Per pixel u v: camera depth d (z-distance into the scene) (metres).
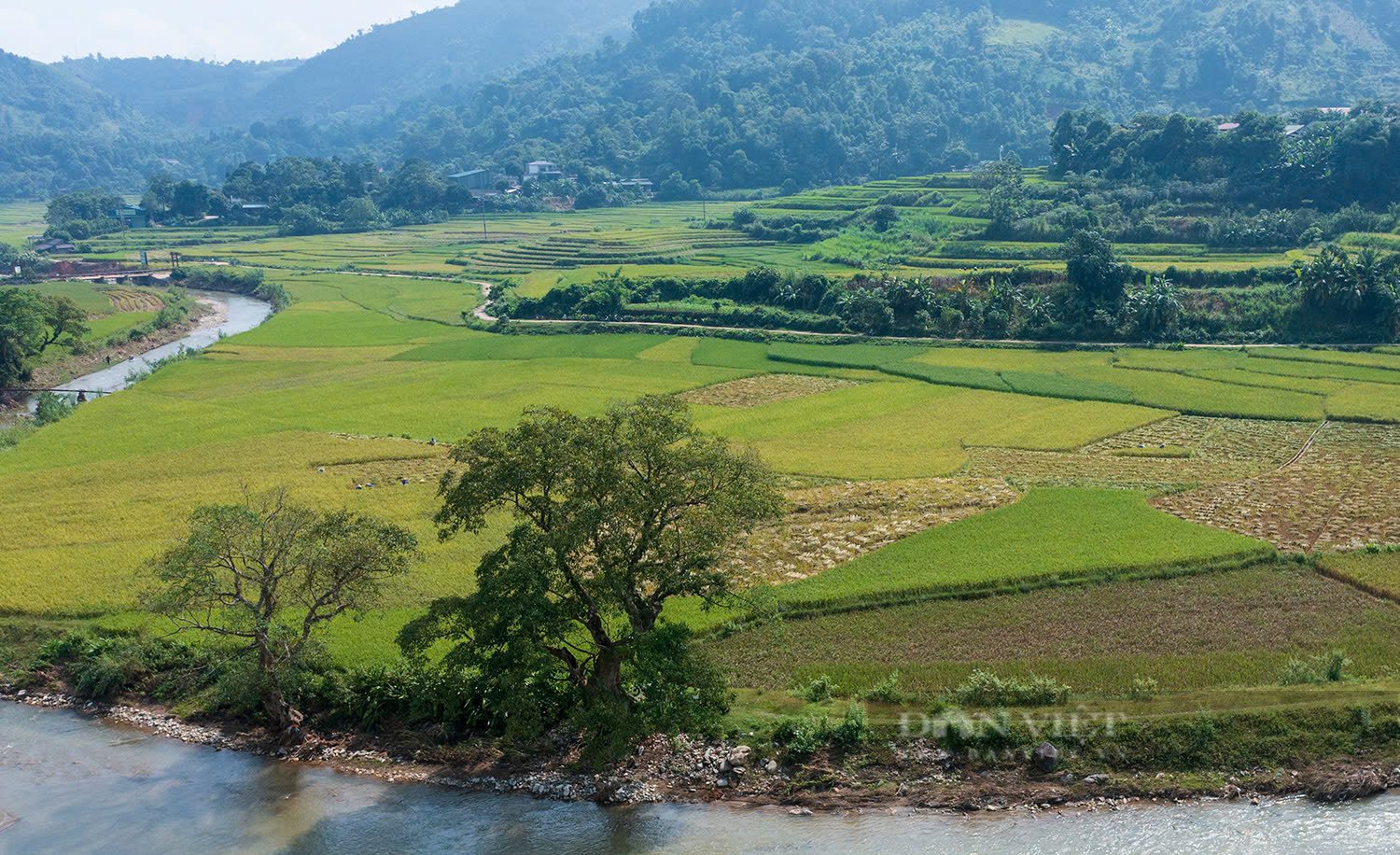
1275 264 148.38
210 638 57.31
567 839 42.66
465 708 50.25
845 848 41.34
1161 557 63.91
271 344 149.25
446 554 68.81
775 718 47.97
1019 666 51.91
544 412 48.12
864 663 53.16
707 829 42.88
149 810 45.59
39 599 62.91
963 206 199.25
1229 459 88.88
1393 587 58.84
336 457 92.12
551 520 46.38
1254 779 43.47
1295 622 55.59
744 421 104.12
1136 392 112.19
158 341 166.00
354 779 47.50
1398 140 173.12
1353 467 84.88
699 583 47.03
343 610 51.91
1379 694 46.28
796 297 157.38
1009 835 41.53
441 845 42.69
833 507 77.50
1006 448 93.94
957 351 136.25
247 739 51.09
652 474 47.47
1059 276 150.75
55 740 51.78
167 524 75.50
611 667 47.66
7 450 97.00
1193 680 49.53
